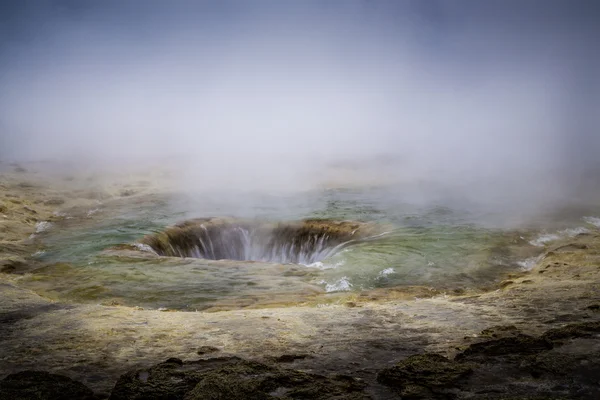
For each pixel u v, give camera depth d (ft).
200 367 12.66
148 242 41.34
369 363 12.86
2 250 37.04
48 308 19.93
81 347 14.65
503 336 14.33
